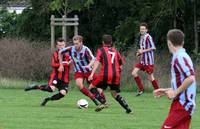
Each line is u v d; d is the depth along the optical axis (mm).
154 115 29719
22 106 33406
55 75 33375
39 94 42562
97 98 30688
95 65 28922
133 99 39250
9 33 76875
